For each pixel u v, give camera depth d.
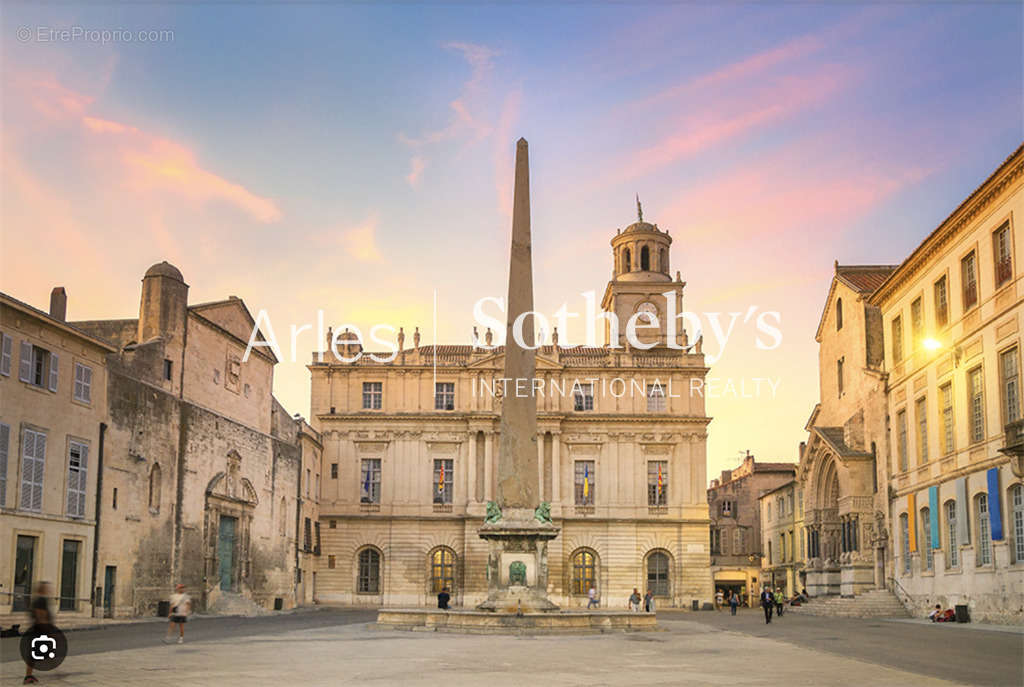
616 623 37.94
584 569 81.75
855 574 59.97
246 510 61.88
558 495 81.56
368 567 81.75
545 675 20.94
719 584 105.75
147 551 49.84
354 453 83.00
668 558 81.88
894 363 57.53
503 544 37.91
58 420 42.78
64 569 43.25
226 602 57.53
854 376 64.25
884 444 58.38
